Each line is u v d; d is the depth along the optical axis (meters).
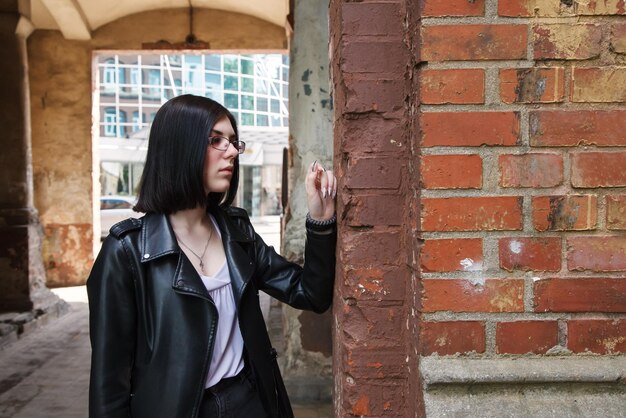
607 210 1.30
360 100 1.44
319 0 3.98
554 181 1.30
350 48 1.45
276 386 1.62
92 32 9.26
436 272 1.30
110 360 1.39
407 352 1.44
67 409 3.94
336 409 1.66
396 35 1.45
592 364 1.28
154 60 29.62
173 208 1.53
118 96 28.66
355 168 1.45
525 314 1.30
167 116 1.51
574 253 1.30
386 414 1.45
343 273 1.46
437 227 1.30
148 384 1.40
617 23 1.29
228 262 1.58
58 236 9.24
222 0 8.98
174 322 1.41
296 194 4.02
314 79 3.98
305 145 3.99
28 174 6.95
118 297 1.42
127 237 1.46
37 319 6.41
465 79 1.30
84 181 9.29
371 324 1.45
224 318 1.52
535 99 1.30
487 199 1.30
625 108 1.29
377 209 1.45
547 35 1.29
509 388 1.29
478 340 1.30
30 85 9.16
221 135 1.54
